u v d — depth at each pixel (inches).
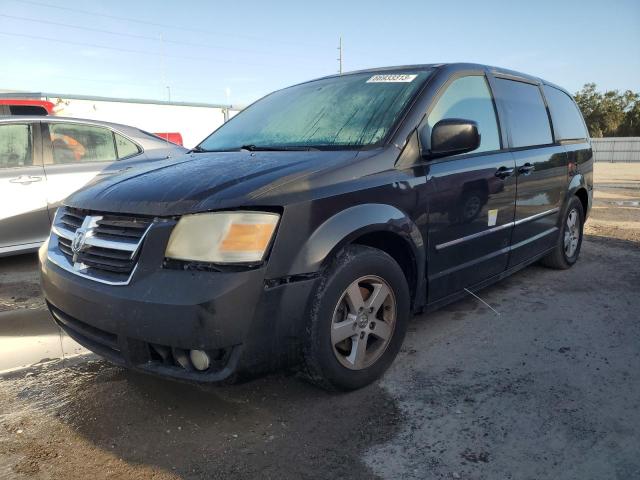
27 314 161.6
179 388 116.4
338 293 101.5
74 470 89.4
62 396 114.9
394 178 113.4
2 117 214.5
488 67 157.1
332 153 115.6
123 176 117.2
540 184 170.4
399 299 116.6
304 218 96.3
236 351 91.0
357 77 149.9
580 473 86.5
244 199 92.4
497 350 133.4
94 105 610.5
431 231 123.0
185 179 103.7
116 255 96.6
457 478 85.7
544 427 99.3
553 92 200.2
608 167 1136.8
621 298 172.7
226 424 102.3
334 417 103.7
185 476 87.5
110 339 97.3
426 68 140.6
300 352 100.2
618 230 296.5
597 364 125.3
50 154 224.5
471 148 120.5
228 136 150.5
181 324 87.0
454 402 108.5
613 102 2482.8
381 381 117.6
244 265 90.2
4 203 209.3
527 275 200.1
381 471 87.8
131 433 100.2
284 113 147.4
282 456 92.1
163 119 678.5
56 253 111.8
